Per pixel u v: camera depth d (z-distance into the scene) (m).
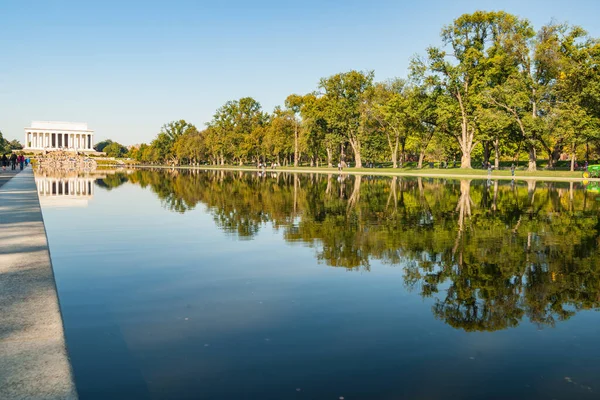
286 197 23.55
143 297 6.34
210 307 5.91
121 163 164.00
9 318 4.64
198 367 4.23
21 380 3.43
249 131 114.75
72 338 4.87
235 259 8.79
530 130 48.22
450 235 11.55
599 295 6.50
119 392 3.76
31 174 43.97
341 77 70.31
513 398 3.75
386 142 80.19
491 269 7.97
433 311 5.80
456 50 55.22
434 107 56.66
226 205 19.53
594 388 3.93
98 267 8.12
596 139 48.09
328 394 3.79
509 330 5.22
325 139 76.19
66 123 181.50
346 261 8.60
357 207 18.41
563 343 4.86
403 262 8.51
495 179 44.75
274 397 3.73
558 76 48.56
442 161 82.44
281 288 6.80
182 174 64.62
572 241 10.68
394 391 3.85
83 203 20.47
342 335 5.02
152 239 11.07
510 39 50.66
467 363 4.38
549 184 35.41
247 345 4.73
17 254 7.46
